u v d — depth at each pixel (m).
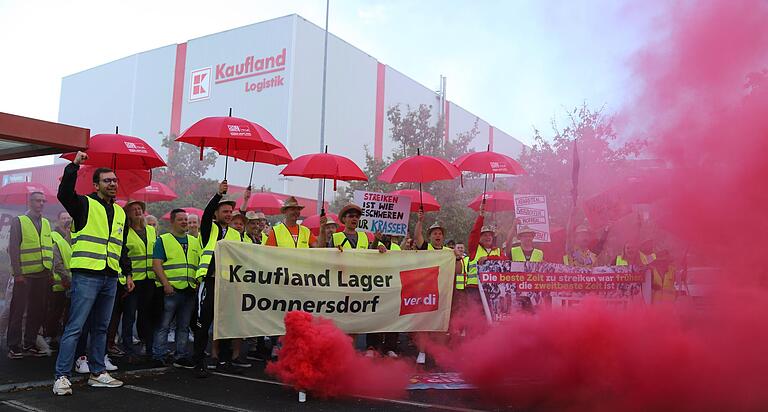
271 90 48.16
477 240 8.38
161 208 31.31
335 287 6.57
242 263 6.16
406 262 7.00
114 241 5.87
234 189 34.75
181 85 55.16
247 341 9.65
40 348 7.74
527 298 6.97
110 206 5.94
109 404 5.25
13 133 5.68
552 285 7.04
